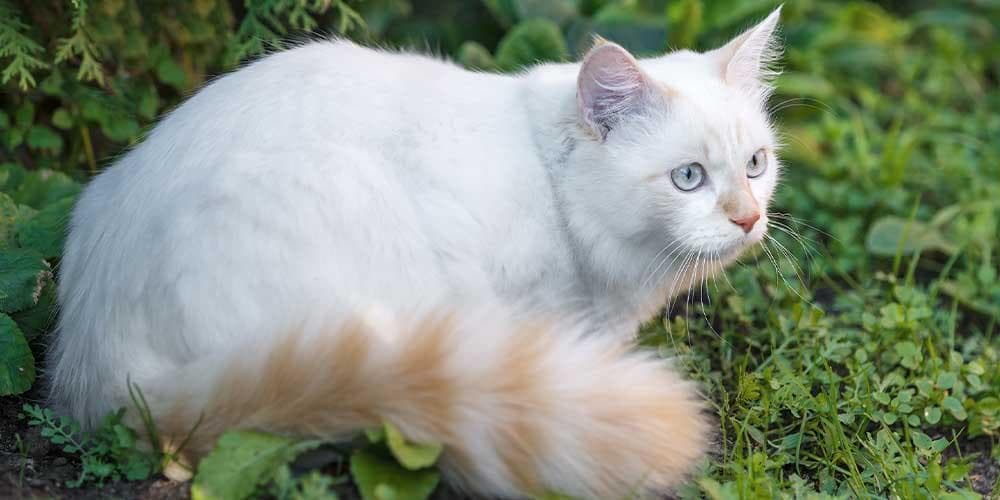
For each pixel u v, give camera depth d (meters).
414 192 1.44
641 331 1.64
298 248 1.39
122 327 1.41
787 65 2.06
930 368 1.60
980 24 2.32
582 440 1.37
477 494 1.39
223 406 1.37
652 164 1.45
